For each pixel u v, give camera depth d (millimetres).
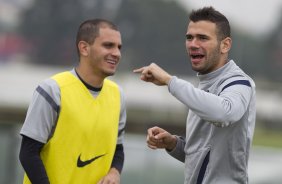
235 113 13594
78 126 14266
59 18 190500
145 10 182250
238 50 189375
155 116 68688
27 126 14070
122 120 15320
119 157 15344
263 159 31281
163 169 31391
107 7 187000
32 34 194125
